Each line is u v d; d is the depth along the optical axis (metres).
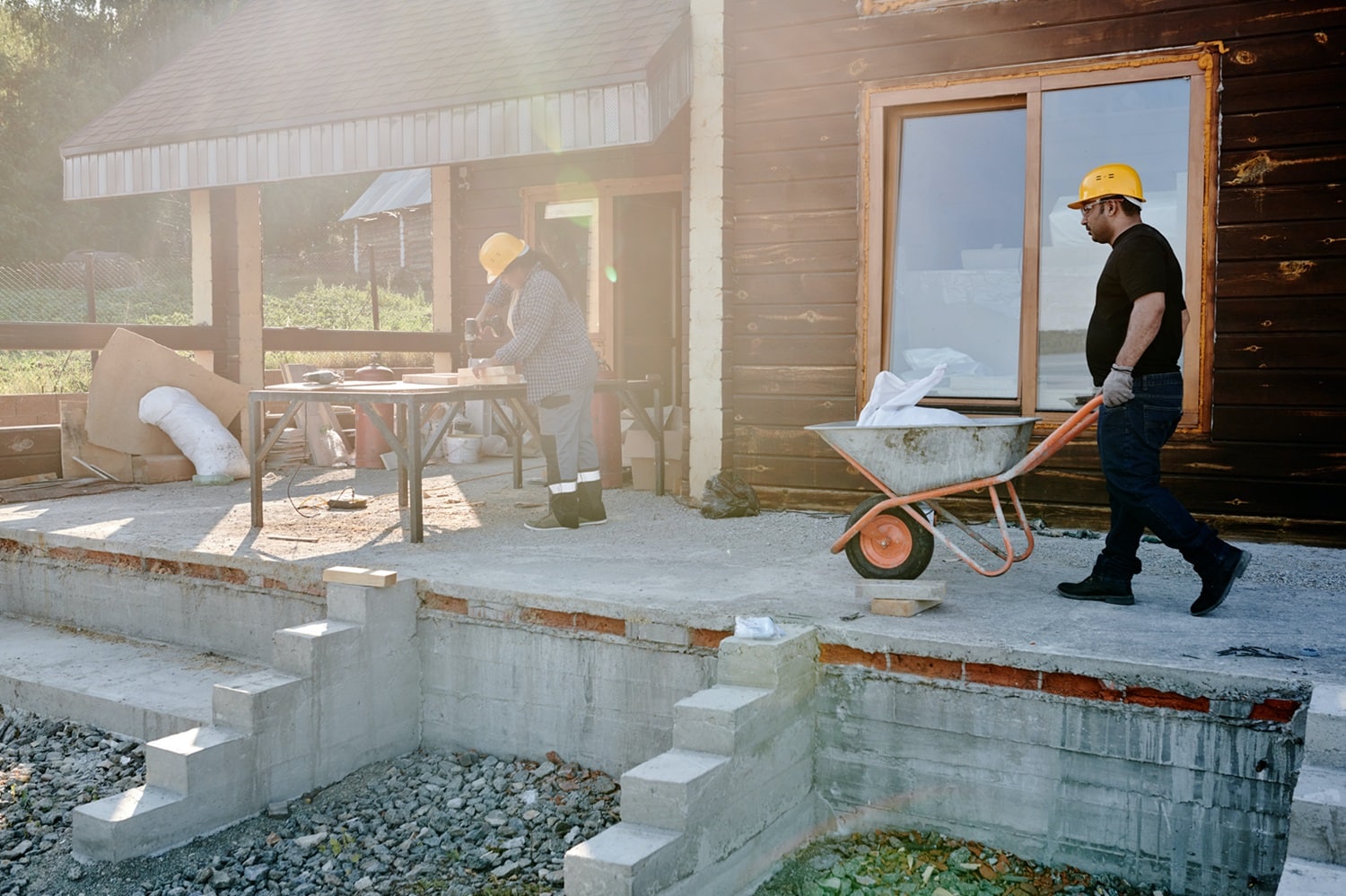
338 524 6.77
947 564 5.52
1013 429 4.44
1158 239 4.31
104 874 4.05
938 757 4.06
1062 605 4.60
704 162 7.18
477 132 7.15
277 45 10.07
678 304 11.85
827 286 6.98
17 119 33.16
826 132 6.91
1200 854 3.61
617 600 4.70
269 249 42.34
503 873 4.09
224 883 4.00
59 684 5.47
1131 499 4.36
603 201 10.97
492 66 7.50
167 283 25.34
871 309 6.86
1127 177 4.41
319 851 4.29
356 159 7.77
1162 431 4.34
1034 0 6.32
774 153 7.07
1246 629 4.14
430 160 7.39
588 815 4.46
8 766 5.07
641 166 10.72
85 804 4.55
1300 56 5.75
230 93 9.15
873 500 4.82
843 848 4.15
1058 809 3.84
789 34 6.98
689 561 5.59
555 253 11.38
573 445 6.61
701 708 3.76
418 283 29.81
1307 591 4.84
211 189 9.73
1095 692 3.75
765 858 3.96
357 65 8.65
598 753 4.78
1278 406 5.90
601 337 11.05
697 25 7.15
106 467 8.78
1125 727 3.70
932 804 4.09
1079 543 6.07
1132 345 4.21
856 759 4.23
